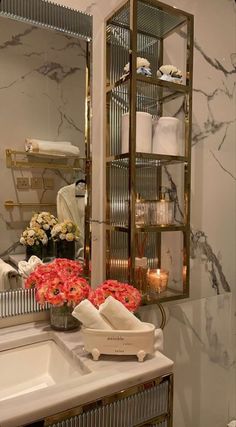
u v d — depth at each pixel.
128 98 1.14
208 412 1.61
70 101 1.13
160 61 1.33
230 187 1.60
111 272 1.24
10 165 1.05
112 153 1.22
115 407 0.77
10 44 1.03
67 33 1.11
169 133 1.20
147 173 1.32
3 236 1.05
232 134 1.60
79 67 1.14
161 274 1.26
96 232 1.23
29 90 1.06
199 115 1.47
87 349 0.86
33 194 1.08
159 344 0.93
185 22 1.22
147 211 1.20
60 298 0.97
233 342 1.67
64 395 0.72
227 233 1.61
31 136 1.07
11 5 1.02
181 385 1.50
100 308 0.89
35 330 1.05
